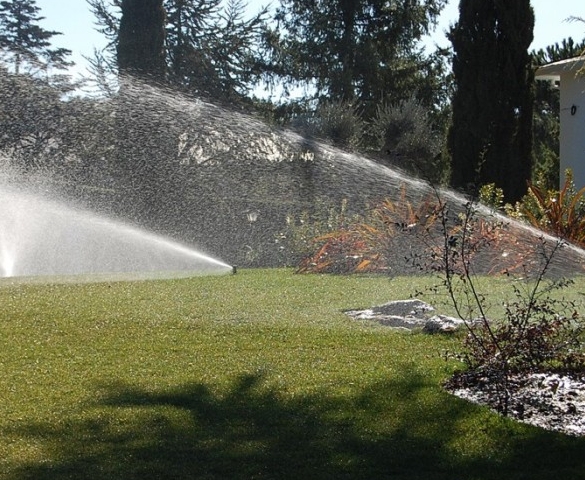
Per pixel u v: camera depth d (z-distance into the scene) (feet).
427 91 102.42
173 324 24.66
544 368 19.38
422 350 21.89
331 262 40.68
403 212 42.19
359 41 102.27
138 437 14.96
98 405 16.80
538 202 43.57
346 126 70.69
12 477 13.15
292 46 103.24
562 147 61.52
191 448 14.42
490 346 18.97
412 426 15.64
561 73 61.21
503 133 57.16
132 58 68.74
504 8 56.90
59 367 19.86
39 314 25.73
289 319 25.91
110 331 23.62
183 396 17.40
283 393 17.67
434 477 13.33
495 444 14.78
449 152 58.85
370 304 29.04
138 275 39.40
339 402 17.03
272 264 52.70
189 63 86.58
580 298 30.27
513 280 34.99
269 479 13.17
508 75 56.90
